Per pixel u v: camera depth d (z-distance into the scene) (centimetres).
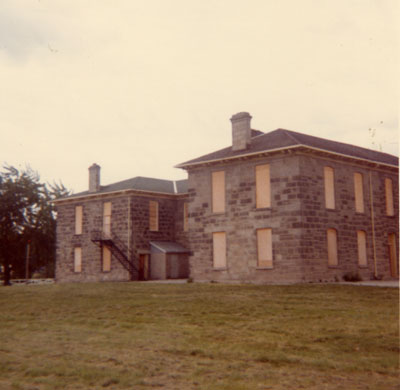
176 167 3478
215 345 1188
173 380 891
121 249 4156
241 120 3300
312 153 3014
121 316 1700
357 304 1809
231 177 3244
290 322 1480
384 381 876
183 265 4269
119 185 4438
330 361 1014
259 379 890
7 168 5472
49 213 5541
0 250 5375
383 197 3566
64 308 1958
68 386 866
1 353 1145
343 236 3169
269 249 3025
